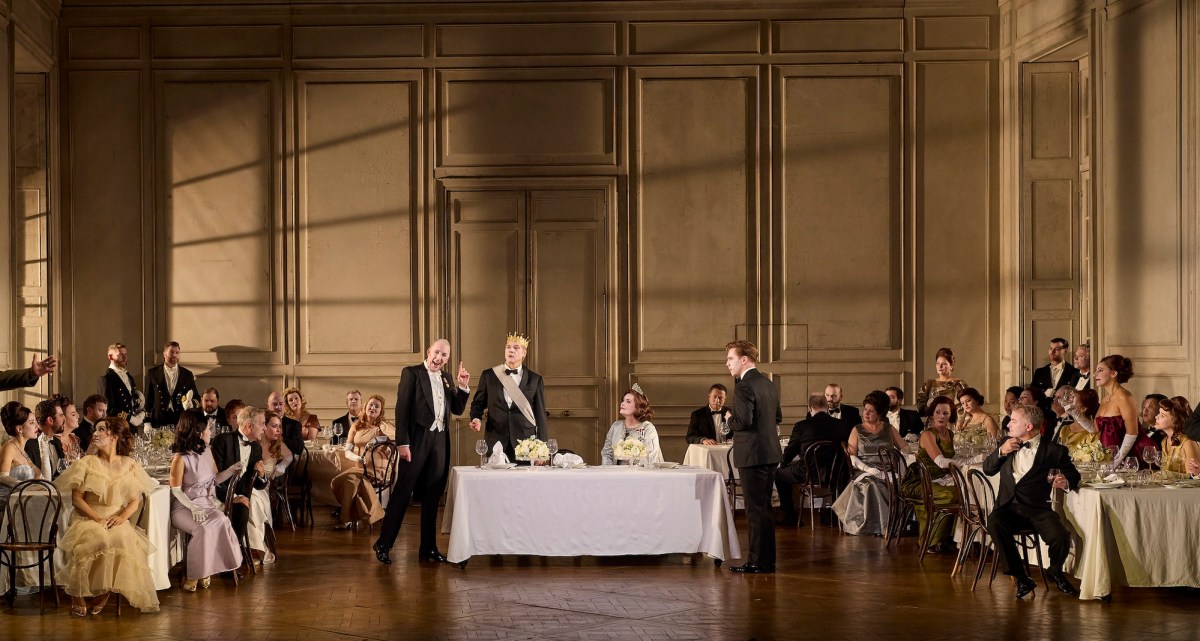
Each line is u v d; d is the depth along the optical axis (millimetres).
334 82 11867
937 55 11969
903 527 8797
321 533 9555
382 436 10492
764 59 11938
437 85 11891
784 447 10578
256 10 11836
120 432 6375
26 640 5695
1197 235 9117
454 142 11898
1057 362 10734
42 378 11602
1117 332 10109
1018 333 11734
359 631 5867
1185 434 7348
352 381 11867
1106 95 10242
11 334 10195
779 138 11977
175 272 11836
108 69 11789
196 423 7152
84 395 11766
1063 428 8375
